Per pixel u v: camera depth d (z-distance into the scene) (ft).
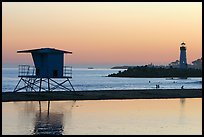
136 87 262.88
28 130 67.10
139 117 83.97
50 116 84.79
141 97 132.46
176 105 109.60
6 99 119.65
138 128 69.82
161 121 78.18
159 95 137.49
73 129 68.28
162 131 66.95
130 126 71.87
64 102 116.16
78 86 271.28
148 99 128.16
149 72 589.73
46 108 100.01
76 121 77.46
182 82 382.63
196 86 278.67
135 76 595.47
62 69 140.05
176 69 556.10
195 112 93.35
